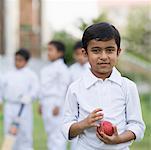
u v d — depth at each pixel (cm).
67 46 1972
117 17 2303
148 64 2103
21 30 2878
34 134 1252
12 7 2819
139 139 414
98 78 413
